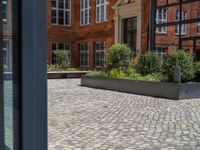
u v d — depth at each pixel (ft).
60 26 103.86
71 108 32.32
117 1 85.81
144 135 21.38
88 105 34.47
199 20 53.31
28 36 4.80
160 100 39.14
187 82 45.60
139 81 45.96
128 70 54.34
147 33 76.07
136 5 78.69
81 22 103.91
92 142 19.47
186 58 45.55
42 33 4.91
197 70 48.11
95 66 97.25
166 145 18.95
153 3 63.67
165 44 77.92
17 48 4.90
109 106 33.94
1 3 5.11
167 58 47.32
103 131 22.38
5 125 5.28
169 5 59.93
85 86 57.57
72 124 24.57
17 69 4.92
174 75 43.37
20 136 4.97
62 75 78.13
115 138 20.49
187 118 27.48
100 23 94.48
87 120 26.22
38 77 4.92
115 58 56.95
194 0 54.19
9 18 4.99
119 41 85.87
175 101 38.34
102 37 93.61
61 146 18.51
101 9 94.32
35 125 4.95
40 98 4.97
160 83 42.50
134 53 70.38
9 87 5.08
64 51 89.71
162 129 23.21
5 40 5.06
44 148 5.04
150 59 52.90
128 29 84.33
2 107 5.26
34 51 4.86
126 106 34.04
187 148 18.31
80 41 104.06
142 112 30.37
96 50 97.50
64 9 104.68
